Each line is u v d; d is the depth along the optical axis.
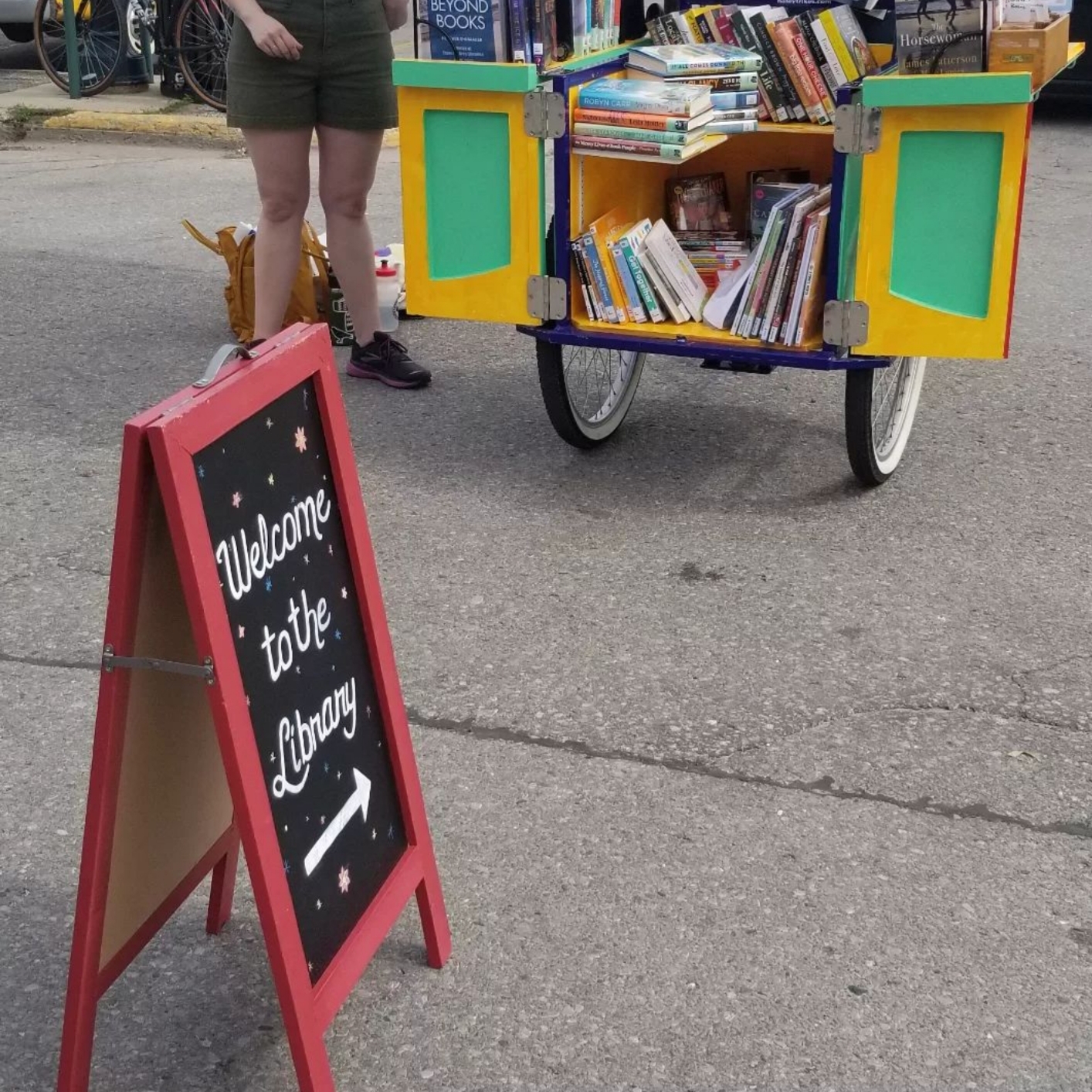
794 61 4.18
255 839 2.02
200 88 10.09
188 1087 2.31
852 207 3.91
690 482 4.54
